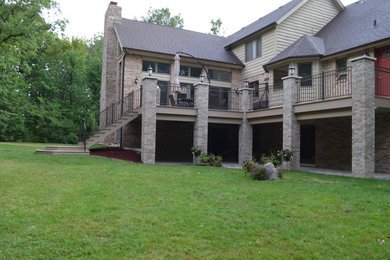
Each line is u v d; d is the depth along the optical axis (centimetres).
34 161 1031
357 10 1614
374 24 1313
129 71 1658
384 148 1166
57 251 349
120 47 1791
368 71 928
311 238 409
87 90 3225
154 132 1264
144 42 1752
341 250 374
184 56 1727
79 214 475
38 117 2878
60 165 967
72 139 2933
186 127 1859
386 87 1168
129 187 674
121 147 1673
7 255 336
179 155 1825
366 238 412
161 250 359
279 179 843
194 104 1415
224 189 685
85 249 355
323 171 1207
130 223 441
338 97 1102
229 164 1440
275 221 469
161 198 583
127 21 1989
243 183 770
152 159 1256
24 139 2878
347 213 518
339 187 730
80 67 3095
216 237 403
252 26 2016
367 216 501
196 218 471
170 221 455
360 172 926
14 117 2667
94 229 415
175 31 2073
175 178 813
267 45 1686
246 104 1447
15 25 1906
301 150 1642
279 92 1541
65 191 621
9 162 988
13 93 2553
